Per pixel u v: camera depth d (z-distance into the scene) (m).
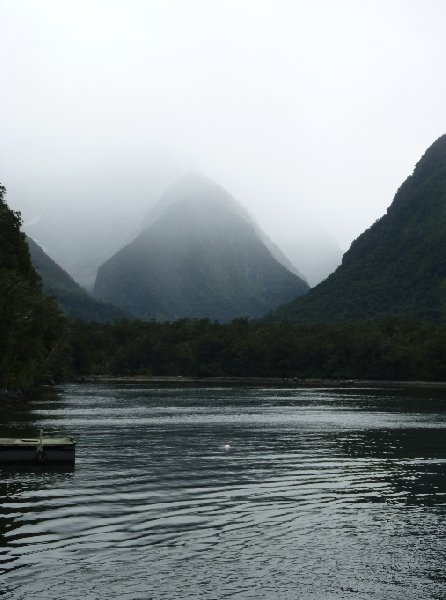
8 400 112.19
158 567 24.00
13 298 108.44
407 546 26.72
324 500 35.00
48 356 147.62
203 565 24.27
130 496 35.44
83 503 33.59
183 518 30.70
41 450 46.00
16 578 22.78
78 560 24.59
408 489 38.19
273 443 60.59
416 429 74.69
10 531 28.16
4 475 41.94
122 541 26.94
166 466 45.97
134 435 66.50
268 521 30.34
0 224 120.50
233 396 147.12
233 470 44.44
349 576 23.38
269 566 24.27
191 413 96.88
